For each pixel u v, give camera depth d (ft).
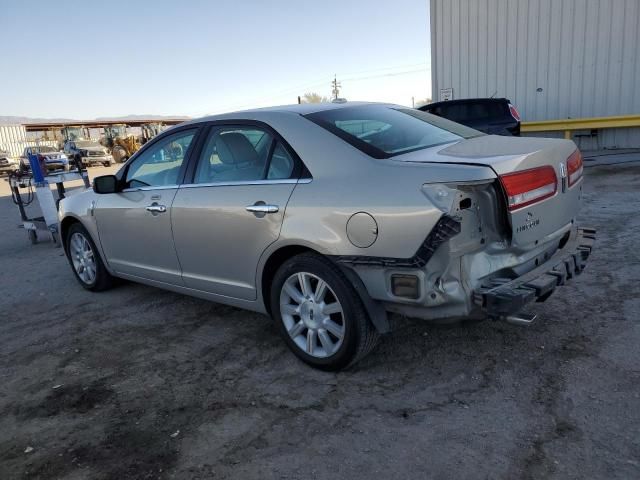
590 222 21.20
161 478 8.09
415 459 8.04
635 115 40.63
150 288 17.70
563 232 11.04
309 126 10.91
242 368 11.47
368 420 9.16
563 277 9.96
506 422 8.75
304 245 10.30
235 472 8.10
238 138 12.04
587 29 42.78
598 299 13.33
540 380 9.92
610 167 35.22
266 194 10.96
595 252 17.16
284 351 12.12
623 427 8.34
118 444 9.04
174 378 11.26
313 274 10.46
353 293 10.05
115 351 12.89
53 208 25.82
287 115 11.41
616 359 10.39
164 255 13.80
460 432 8.60
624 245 17.66
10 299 17.85
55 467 8.54
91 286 17.62
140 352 12.71
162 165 13.92
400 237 9.00
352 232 9.55
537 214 9.62
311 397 10.07
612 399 9.11
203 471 8.18
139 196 14.26
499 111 38.55
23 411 10.39
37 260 23.65
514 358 10.82
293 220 10.39
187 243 12.90
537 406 9.11
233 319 14.30
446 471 7.72
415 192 8.93
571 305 13.10
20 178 27.45
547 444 8.11
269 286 11.74
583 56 43.37
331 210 9.82
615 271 15.21
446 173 8.82
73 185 61.00
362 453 8.29
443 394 9.76
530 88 46.24
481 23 47.39
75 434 9.44
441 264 8.89
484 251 9.41
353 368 11.00
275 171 11.10
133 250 14.87
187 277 13.38
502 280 9.49
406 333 12.32
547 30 44.45
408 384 10.22
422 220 8.77
